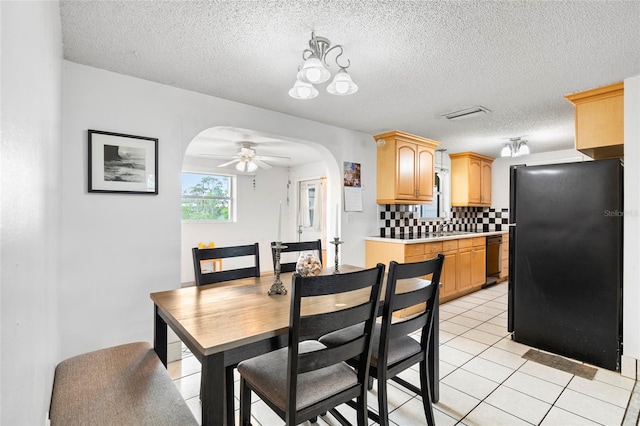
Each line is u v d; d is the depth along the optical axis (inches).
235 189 242.1
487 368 99.7
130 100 96.5
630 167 94.8
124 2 62.8
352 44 77.9
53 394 49.4
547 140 177.9
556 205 110.1
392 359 66.1
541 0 61.4
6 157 19.0
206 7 64.5
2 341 18.5
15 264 21.4
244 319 56.0
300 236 262.4
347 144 158.1
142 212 99.0
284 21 69.0
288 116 133.9
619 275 98.6
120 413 45.4
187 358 106.3
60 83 78.8
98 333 91.8
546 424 73.2
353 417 76.1
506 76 96.1
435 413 77.2
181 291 74.7
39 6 33.0
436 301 80.1
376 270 56.9
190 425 44.1
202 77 97.5
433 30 71.8
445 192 223.1
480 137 173.0
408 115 133.9
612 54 82.2
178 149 105.6
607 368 99.3
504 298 181.3
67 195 86.9
